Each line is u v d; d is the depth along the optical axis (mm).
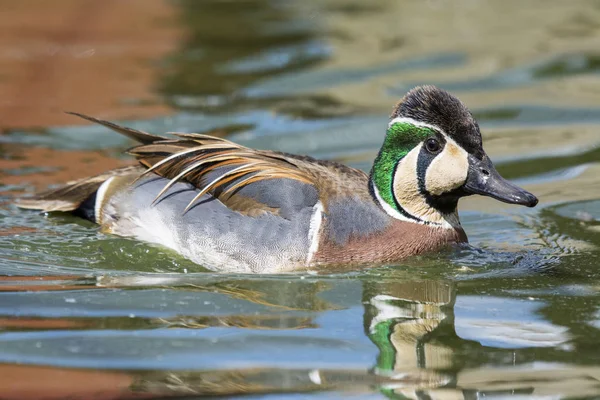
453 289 11789
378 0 27688
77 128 17766
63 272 12273
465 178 12289
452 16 25609
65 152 16641
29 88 19859
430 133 12328
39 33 23641
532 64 21359
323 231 12312
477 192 12289
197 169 13070
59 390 9102
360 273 12258
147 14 25938
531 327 10602
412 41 23391
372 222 12523
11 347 10008
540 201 14883
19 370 9500
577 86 20016
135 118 18172
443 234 12828
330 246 12312
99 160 16312
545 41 23000
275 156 13102
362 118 18234
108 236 13383
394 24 25000
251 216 12500
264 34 24125
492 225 14156
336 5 27172
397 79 20562
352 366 9688
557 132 17688
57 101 19156
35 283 11836
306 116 18406
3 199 14570
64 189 14133
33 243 13141
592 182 15484
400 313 11047
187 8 26812
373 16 25875
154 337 10289
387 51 22594
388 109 18703
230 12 26422
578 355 9875
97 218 13773
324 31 24391
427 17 25578
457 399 9000
